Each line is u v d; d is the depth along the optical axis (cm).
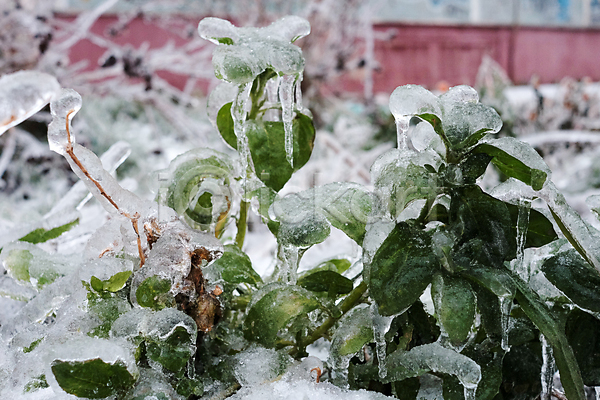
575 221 43
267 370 44
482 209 43
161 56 269
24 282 48
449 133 43
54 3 259
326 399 42
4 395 43
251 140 48
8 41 225
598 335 45
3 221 63
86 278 44
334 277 46
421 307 45
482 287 43
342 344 44
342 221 45
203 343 46
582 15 593
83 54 363
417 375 43
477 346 44
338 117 334
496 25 537
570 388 42
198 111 324
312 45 339
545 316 42
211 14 356
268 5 360
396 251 43
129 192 46
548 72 563
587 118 289
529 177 43
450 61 524
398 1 534
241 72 44
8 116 37
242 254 48
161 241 44
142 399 42
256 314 44
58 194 223
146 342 43
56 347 41
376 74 491
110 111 290
